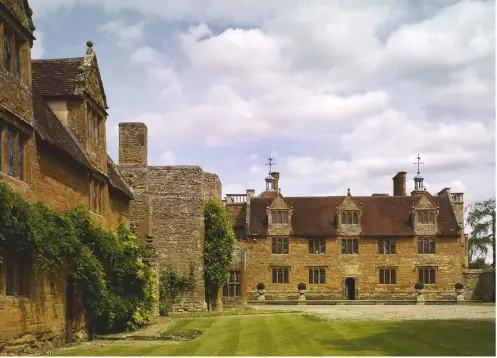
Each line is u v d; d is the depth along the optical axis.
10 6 14.64
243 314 29.73
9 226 12.97
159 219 32.50
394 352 13.77
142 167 30.31
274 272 53.59
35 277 14.91
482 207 57.66
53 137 16.94
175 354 14.43
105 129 22.28
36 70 20.41
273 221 54.16
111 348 15.98
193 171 32.91
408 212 55.62
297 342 16.17
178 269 32.09
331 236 53.84
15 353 13.59
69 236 16.34
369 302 49.53
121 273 21.78
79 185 19.06
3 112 13.78
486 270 52.75
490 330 17.92
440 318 23.62
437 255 53.50
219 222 34.72
